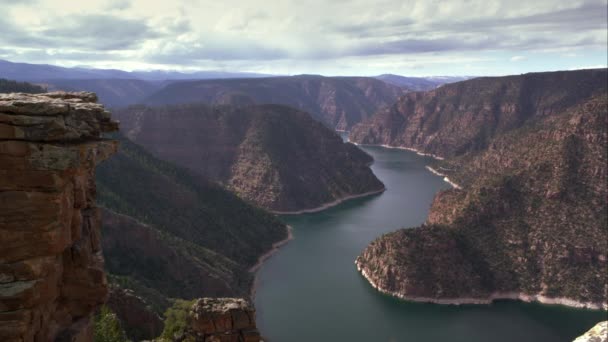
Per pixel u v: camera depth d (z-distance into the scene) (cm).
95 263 2925
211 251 16888
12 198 2477
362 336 13662
